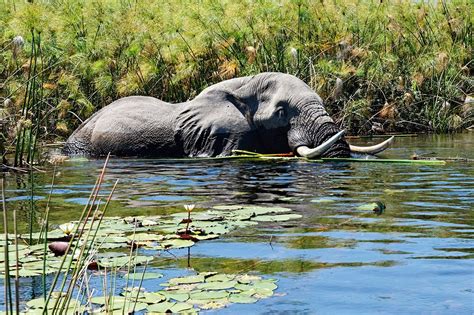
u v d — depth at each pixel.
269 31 19.97
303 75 19.86
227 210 8.47
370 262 6.20
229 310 5.09
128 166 13.32
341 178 11.07
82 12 20.23
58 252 6.49
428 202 8.93
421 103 21.31
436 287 5.52
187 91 19.44
